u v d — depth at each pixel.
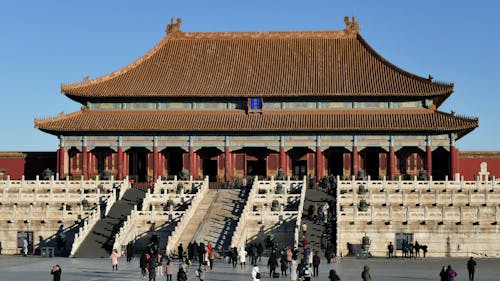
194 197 103.00
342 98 138.50
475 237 97.12
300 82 141.62
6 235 102.19
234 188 114.56
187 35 155.00
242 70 146.38
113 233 96.38
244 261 82.38
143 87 141.75
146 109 140.88
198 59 150.12
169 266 68.44
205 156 139.88
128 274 74.69
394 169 134.75
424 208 97.62
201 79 144.12
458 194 101.88
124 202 106.62
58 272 61.44
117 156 137.38
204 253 80.81
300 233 94.00
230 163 136.62
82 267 80.94
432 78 138.50
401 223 97.12
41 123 134.62
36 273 75.62
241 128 134.50
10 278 71.44
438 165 138.88
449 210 97.62
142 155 140.62
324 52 150.25
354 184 108.38
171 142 136.88
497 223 97.19
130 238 96.44
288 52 150.62
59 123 136.50
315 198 107.06
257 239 96.06
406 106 137.88
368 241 94.88
